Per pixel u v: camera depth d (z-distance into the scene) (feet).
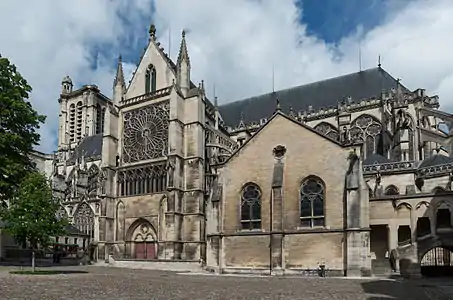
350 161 131.44
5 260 200.85
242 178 147.74
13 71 162.20
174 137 205.57
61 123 410.93
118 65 246.27
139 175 219.00
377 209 142.41
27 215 123.24
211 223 148.46
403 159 194.49
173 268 173.06
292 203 138.00
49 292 73.15
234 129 269.64
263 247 138.31
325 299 67.97
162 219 205.77
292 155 141.49
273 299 67.36
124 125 234.79
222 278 119.03
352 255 123.85
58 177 309.22
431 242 125.59
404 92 225.97
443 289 86.63
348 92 255.09
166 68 229.86
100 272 144.97
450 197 130.62
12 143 153.38
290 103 275.39
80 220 275.59
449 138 189.88
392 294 76.54
